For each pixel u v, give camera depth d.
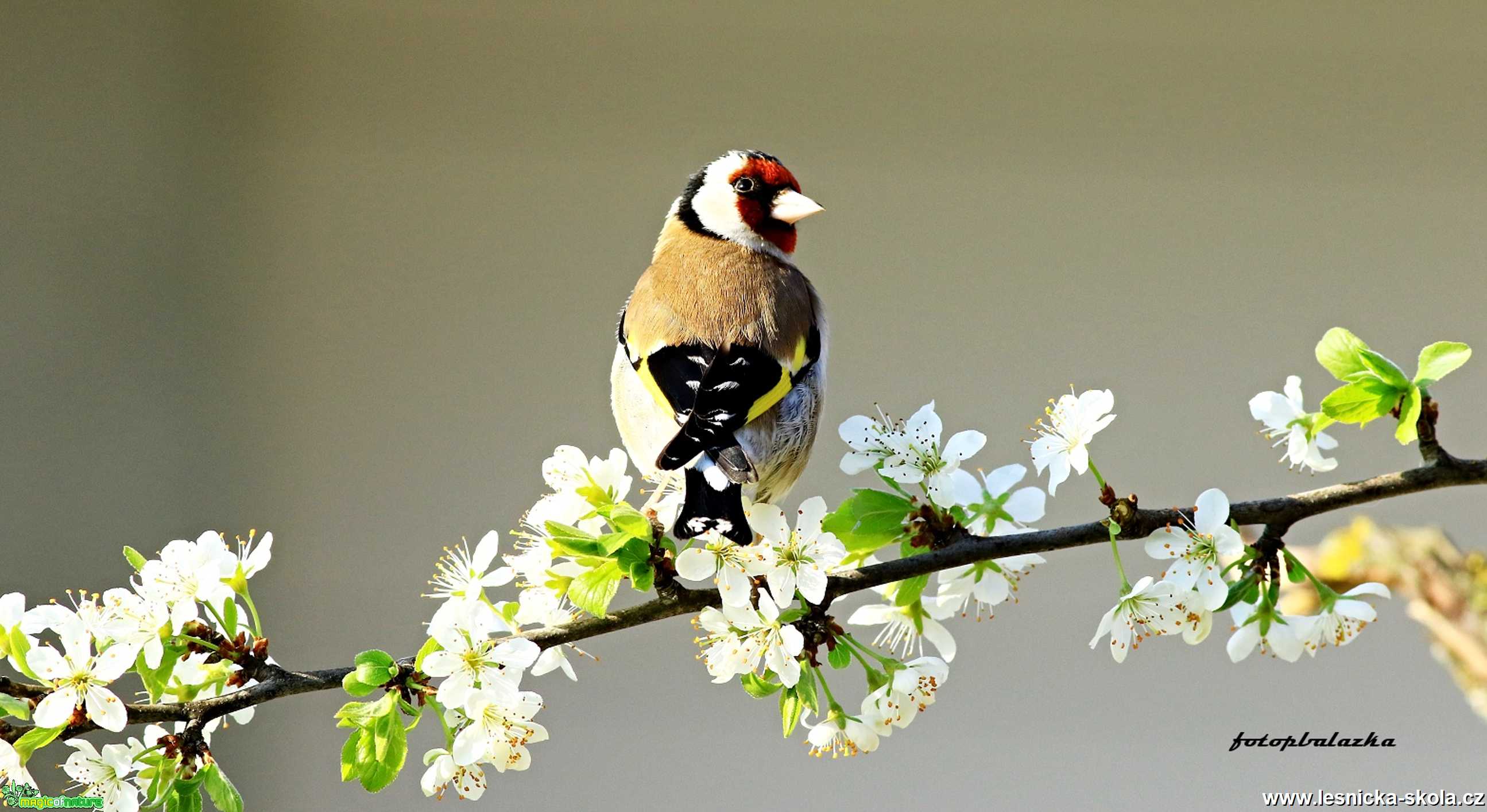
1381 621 9.23
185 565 3.71
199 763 3.61
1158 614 3.55
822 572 3.58
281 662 10.21
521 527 10.48
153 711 3.62
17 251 10.80
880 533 3.71
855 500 3.71
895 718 3.70
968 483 3.74
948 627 9.68
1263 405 3.74
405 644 10.29
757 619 3.52
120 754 3.64
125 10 11.20
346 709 3.55
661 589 3.71
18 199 10.85
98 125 11.06
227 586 3.77
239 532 10.59
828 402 10.38
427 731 9.51
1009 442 10.39
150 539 10.57
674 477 4.48
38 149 10.99
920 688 3.71
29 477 10.53
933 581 4.02
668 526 4.17
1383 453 9.95
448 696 3.53
